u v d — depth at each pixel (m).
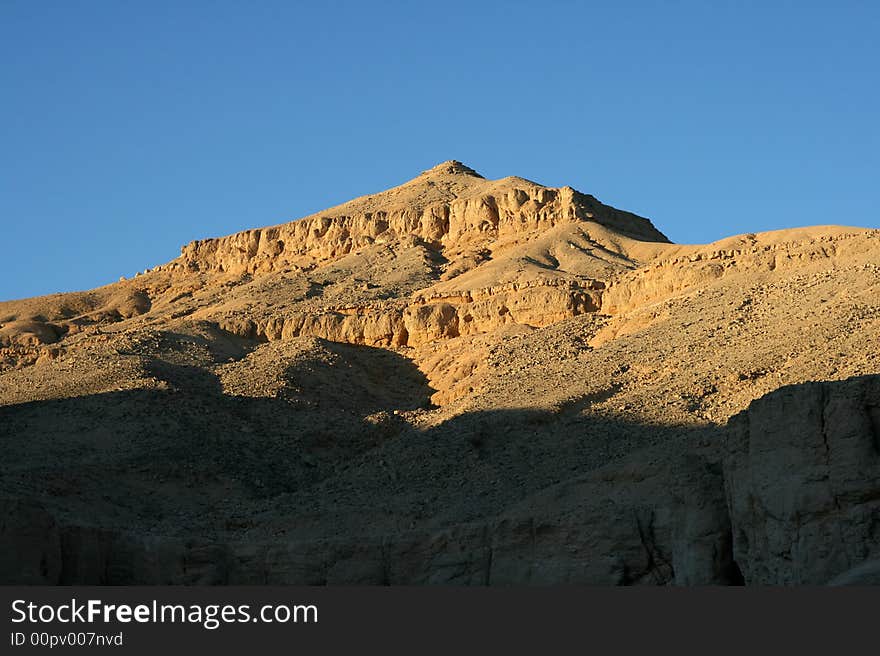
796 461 67.44
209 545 86.25
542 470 97.06
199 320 143.75
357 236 179.88
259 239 188.12
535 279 141.88
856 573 61.00
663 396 103.12
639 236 173.75
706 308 120.19
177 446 108.06
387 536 84.50
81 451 107.94
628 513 77.81
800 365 99.12
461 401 118.25
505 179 188.50
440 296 141.88
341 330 139.62
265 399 120.00
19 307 180.00
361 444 114.69
